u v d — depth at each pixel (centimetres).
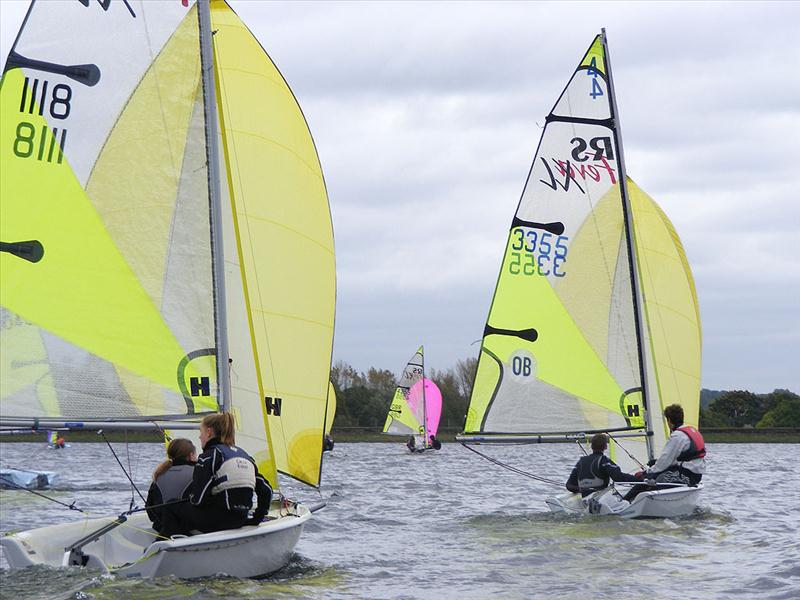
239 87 2389
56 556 1914
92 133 2005
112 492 4553
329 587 1958
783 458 10231
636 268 3462
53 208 1964
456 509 3838
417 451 11944
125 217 1998
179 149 2039
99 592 1672
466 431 3488
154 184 2019
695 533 2778
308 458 2405
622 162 3506
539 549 2527
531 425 3459
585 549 2509
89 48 2017
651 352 3544
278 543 1972
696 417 3672
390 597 1897
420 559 2406
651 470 3075
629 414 3406
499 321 3497
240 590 1769
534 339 3475
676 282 3650
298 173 2436
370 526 3175
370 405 16338
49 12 1995
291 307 2394
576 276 3484
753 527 2956
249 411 2273
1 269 1927
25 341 1927
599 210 3497
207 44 2066
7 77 1958
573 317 3472
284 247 2398
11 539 1841
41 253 1950
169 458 1916
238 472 1823
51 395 1930
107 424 1942
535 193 3516
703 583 2056
